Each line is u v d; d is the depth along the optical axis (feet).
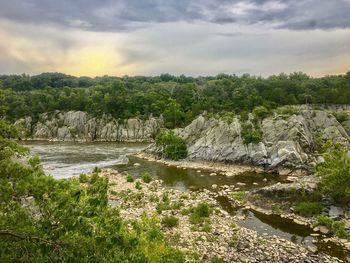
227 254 98.32
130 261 44.55
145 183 191.52
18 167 44.80
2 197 41.39
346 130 291.17
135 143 429.38
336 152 153.69
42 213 43.73
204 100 428.97
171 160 273.13
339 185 132.26
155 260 63.57
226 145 255.29
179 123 433.07
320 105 392.88
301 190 140.97
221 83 546.26
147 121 478.18
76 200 45.19
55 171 230.27
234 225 121.39
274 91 392.68
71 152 333.42
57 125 492.95
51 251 39.50
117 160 281.54
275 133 250.57
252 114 275.39
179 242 105.70
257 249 102.22
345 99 394.93
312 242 109.91
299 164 223.51
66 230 41.09
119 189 174.09
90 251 40.96
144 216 93.71
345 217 126.21
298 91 418.10
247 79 568.00
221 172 229.66
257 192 153.07
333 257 98.43
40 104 517.55
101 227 44.60
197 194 168.35
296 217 131.64
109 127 479.82
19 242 39.47
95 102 511.81
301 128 251.39
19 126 50.24
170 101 476.54
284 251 101.35
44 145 401.49
